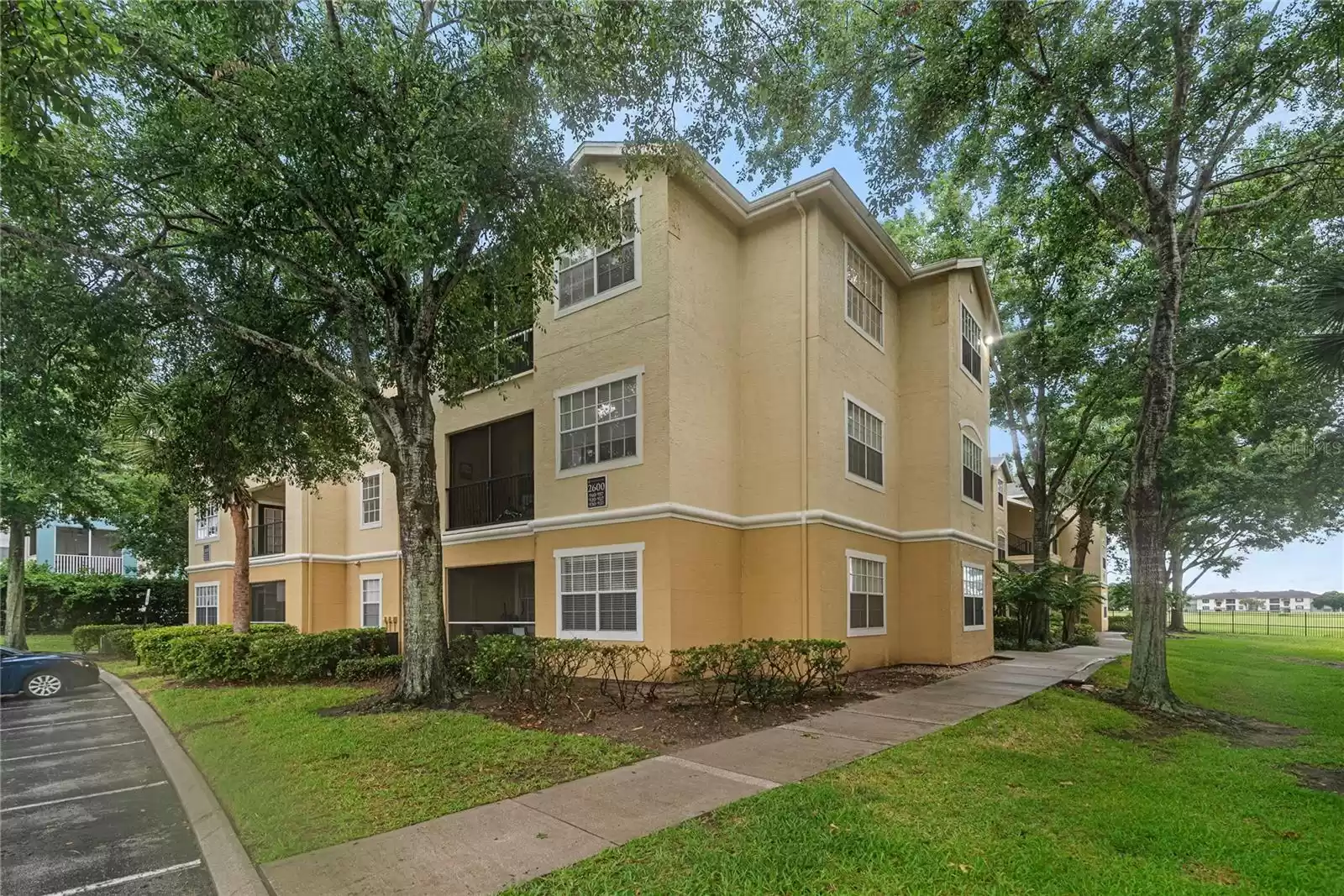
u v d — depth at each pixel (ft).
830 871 14.10
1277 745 27.30
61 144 27.02
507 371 43.09
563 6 25.45
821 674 33.30
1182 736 28.35
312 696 35.47
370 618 64.80
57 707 39.60
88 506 66.08
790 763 22.00
